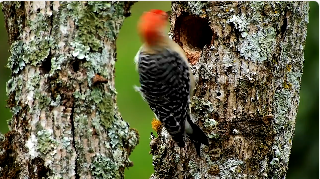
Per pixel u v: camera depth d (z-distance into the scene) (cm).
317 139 1213
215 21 1048
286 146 1080
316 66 1224
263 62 1029
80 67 944
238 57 1034
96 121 957
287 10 1052
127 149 1020
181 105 1073
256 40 1030
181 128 1055
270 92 1040
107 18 959
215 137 1041
